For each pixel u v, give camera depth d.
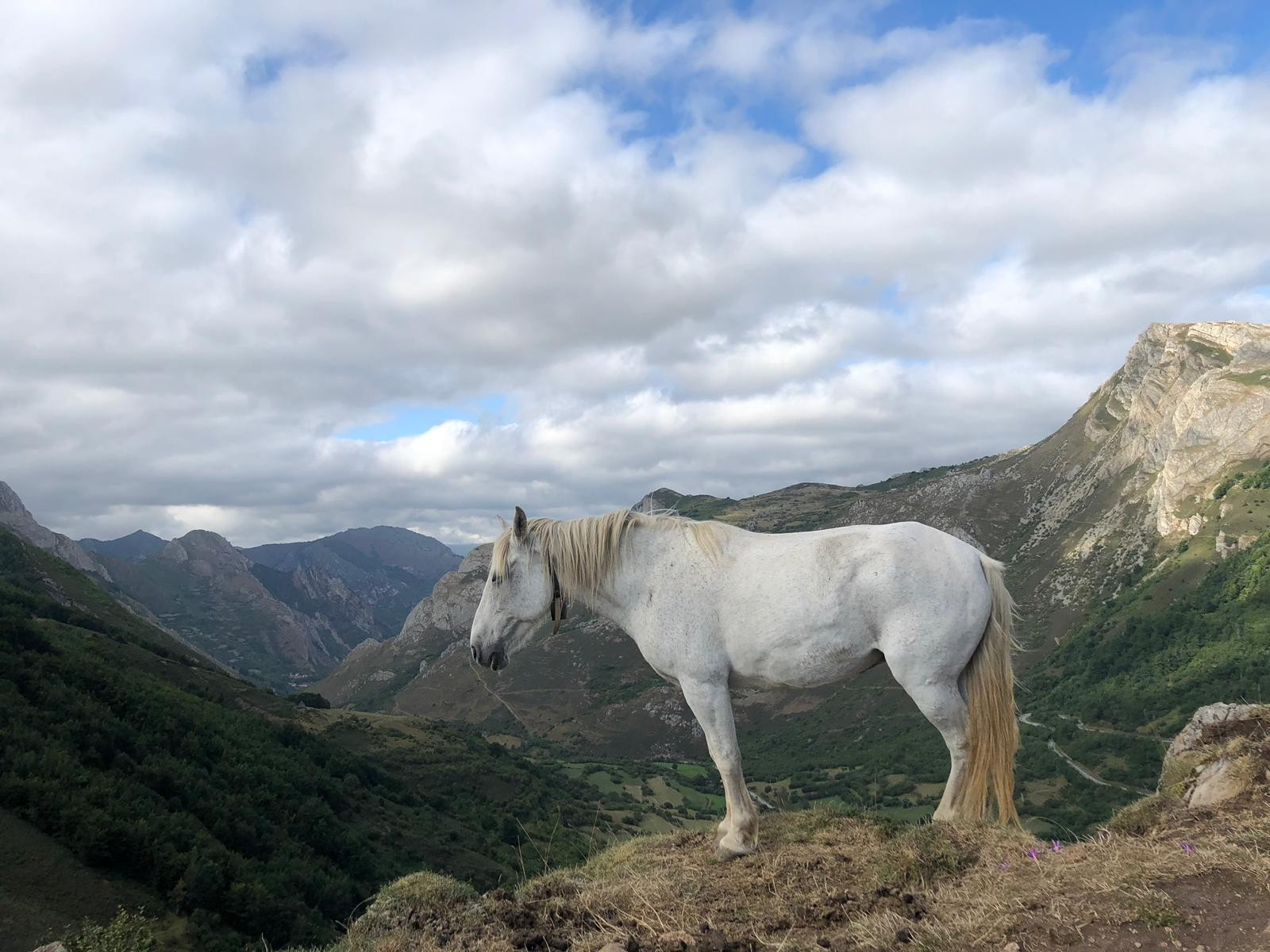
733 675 4.77
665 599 4.75
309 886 27.59
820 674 4.54
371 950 3.86
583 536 5.02
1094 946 2.63
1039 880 3.16
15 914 20.62
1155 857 3.08
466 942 3.58
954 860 3.71
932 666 4.32
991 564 4.53
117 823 25.27
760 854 4.51
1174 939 2.55
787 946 3.13
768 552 4.66
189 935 22.08
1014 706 4.44
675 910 3.72
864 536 4.54
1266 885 2.70
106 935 6.85
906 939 3.02
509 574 5.23
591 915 3.80
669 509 5.58
